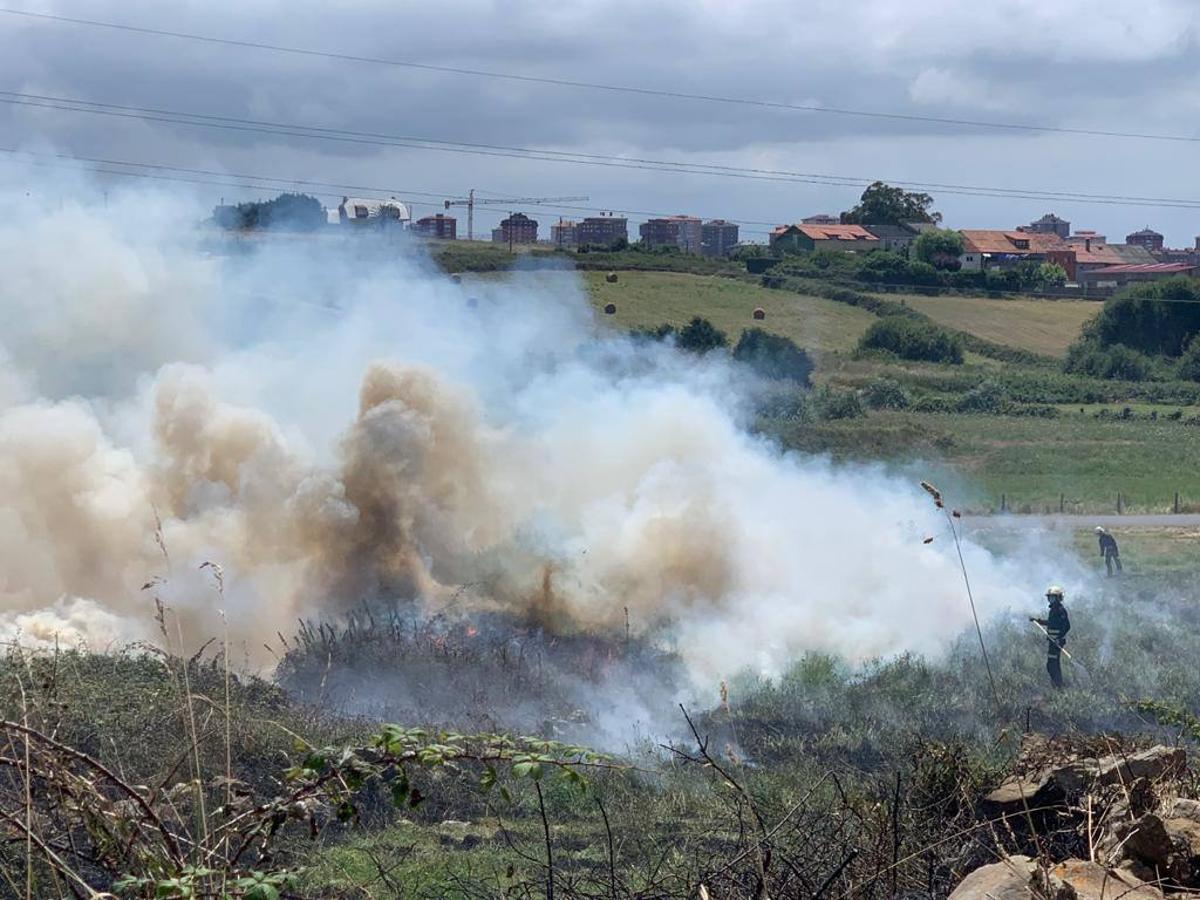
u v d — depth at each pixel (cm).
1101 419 7425
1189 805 860
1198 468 6147
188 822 843
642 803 1271
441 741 601
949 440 6197
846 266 10394
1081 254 16138
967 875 733
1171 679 2166
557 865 1052
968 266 13538
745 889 773
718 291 9000
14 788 759
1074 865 700
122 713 1214
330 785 615
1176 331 9238
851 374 7756
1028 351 9100
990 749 1460
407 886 977
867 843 830
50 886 688
